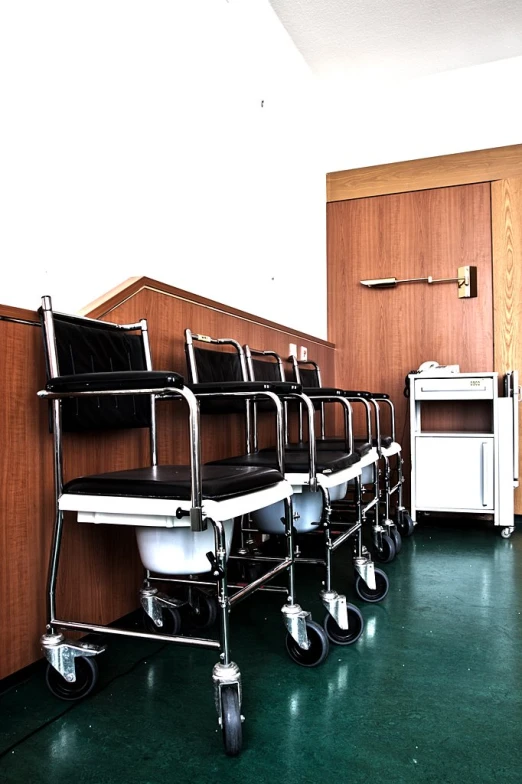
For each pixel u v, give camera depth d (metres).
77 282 1.81
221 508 1.12
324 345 3.77
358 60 3.69
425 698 1.29
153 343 1.94
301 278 3.63
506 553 2.74
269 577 1.34
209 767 1.04
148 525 1.21
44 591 1.43
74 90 1.82
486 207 3.67
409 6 3.22
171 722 1.19
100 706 1.26
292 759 1.06
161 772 1.02
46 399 1.31
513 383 3.27
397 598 2.04
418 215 3.82
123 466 1.75
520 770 1.03
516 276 3.60
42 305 1.29
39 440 1.43
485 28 3.40
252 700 1.29
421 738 1.13
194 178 2.48
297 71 3.61
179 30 2.39
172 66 2.34
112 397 1.49
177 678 1.39
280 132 3.37
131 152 2.08
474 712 1.23
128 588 1.74
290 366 3.15
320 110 4.01
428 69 3.79
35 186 1.67
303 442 2.57
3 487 1.32
